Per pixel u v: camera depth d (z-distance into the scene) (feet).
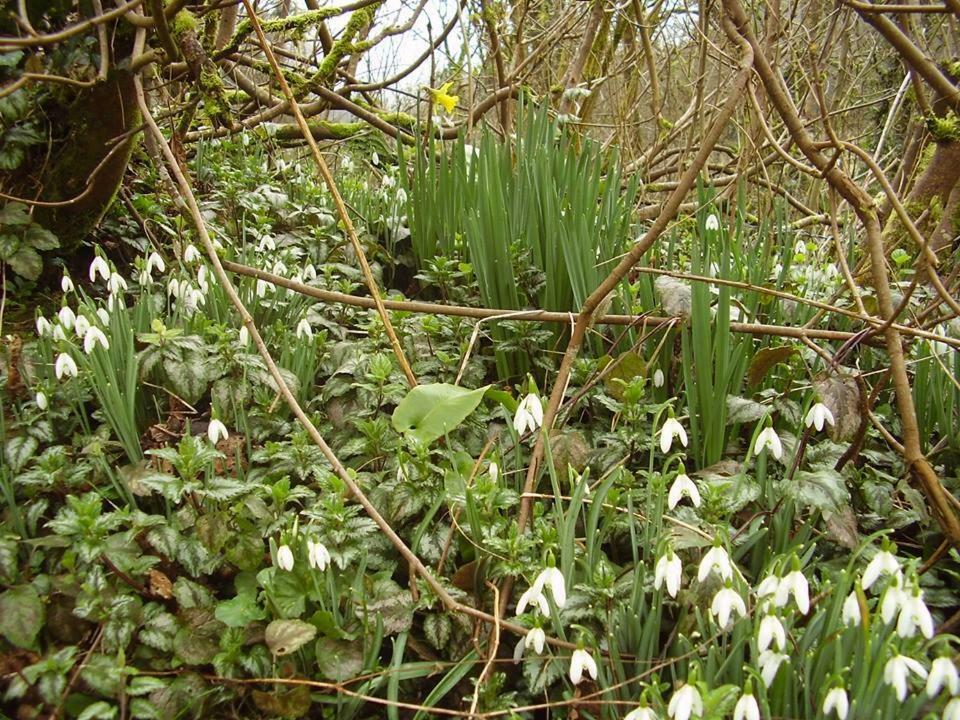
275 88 16.20
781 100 7.26
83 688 5.23
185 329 8.69
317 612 5.45
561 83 17.81
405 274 13.39
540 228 9.64
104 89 9.30
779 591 4.65
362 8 12.69
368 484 6.89
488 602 6.15
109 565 5.87
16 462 6.72
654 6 15.98
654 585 5.49
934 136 12.61
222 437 6.97
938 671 4.16
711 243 9.12
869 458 7.79
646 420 8.06
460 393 6.21
